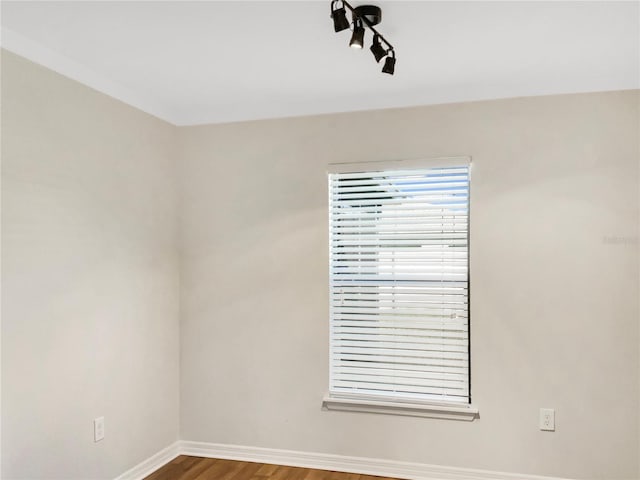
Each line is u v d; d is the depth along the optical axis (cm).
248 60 259
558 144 291
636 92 281
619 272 283
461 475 304
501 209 300
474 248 304
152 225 329
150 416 324
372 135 322
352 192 334
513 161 298
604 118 285
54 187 248
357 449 322
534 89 294
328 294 329
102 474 280
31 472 234
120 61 260
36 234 238
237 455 344
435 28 220
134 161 311
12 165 225
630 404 281
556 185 292
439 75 282
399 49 244
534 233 295
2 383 220
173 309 352
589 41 234
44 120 242
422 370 314
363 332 325
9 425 224
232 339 347
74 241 262
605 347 284
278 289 338
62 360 253
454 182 312
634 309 281
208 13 205
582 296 288
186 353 354
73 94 261
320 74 280
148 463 320
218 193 351
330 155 330
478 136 304
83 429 266
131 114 308
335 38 231
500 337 299
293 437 334
